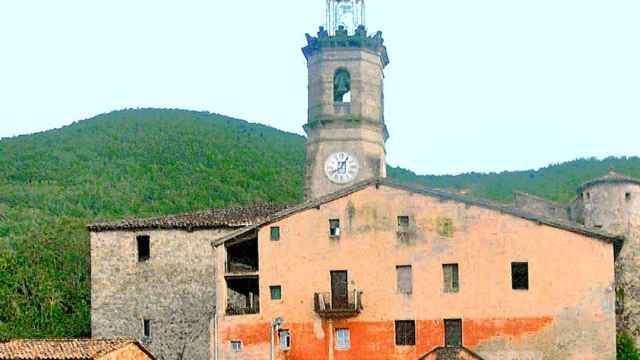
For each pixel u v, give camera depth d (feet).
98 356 152.46
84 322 249.75
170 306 196.65
